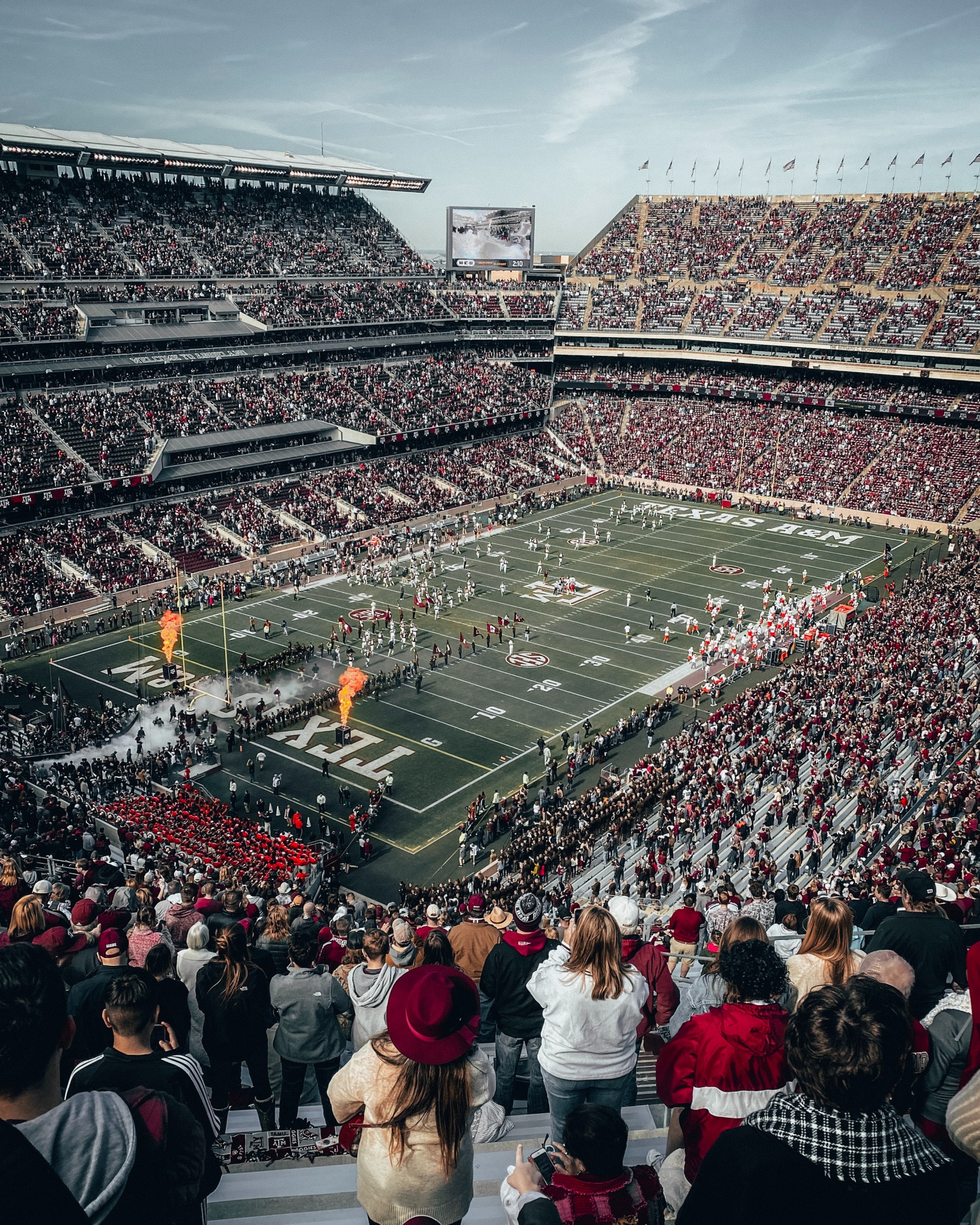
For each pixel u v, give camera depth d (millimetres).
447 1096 4598
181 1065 5395
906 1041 3600
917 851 28203
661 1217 5008
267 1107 8312
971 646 56250
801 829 39250
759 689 55438
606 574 81312
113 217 97438
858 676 53906
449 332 121875
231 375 95875
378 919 21969
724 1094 5211
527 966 8312
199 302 95438
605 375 125938
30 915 10336
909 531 93375
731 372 121500
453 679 60750
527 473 107500
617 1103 6602
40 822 34844
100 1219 3422
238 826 41656
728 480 106375
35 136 93312
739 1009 5371
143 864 30391
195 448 84250
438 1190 4730
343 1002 8664
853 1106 3541
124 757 50031
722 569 82312
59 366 82375
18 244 87188
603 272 129750
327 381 102312
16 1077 3488
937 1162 3621
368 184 119125
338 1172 6355
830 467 103250
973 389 104875
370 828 44688
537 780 48969
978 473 96250
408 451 103375
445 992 4734
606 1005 6426
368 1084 4918
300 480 91500
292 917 16641
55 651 63250
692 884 34000
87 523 76125
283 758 50906
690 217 132125
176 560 76438
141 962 11453
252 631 67562
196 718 54250
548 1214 4441
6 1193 2943
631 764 50594
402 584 77875
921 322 105688
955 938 8125
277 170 108125
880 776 42031
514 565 83500
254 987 7961
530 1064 8625
